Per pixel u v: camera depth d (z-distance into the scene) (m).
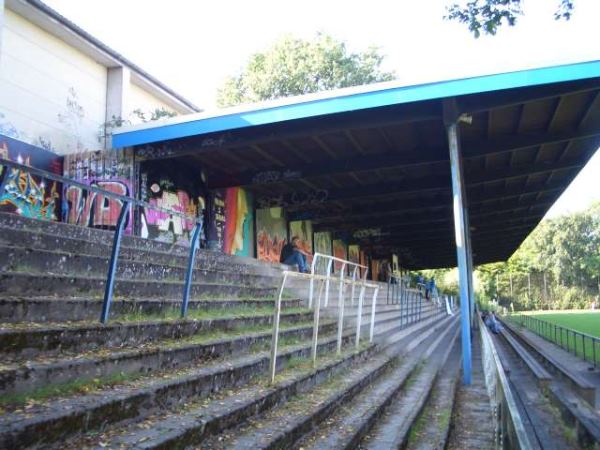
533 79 10.02
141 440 3.42
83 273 6.01
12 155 11.60
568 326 36.12
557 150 15.37
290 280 11.77
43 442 3.08
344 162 14.92
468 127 12.84
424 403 7.19
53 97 13.16
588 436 5.99
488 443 5.98
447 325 23.44
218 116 12.06
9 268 5.12
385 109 11.45
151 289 6.43
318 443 4.69
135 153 13.29
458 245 10.38
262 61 32.53
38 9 12.28
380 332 12.15
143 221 13.56
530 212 26.38
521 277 84.81
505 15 7.33
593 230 83.19
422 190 17.62
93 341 4.50
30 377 3.56
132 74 15.73
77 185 4.68
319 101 11.23
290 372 6.26
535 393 9.68
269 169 15.85
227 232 17.56
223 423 4.18
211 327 6.23
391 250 36.62
